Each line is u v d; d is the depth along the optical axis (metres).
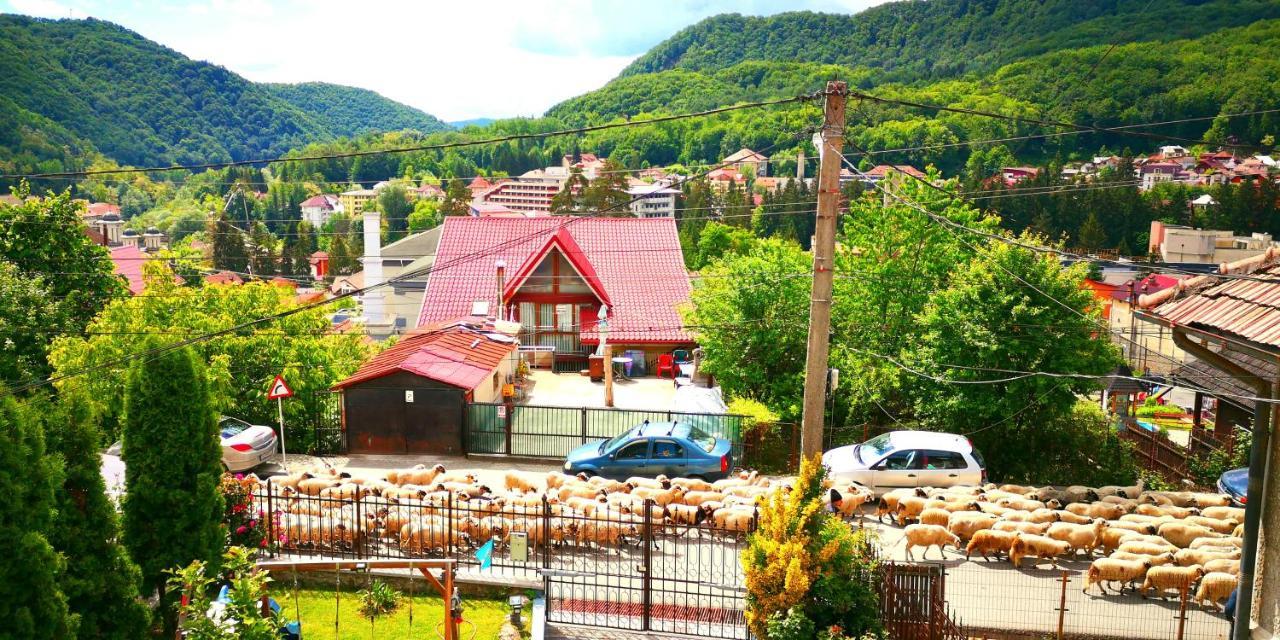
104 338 26.83
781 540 14.64
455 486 21.83
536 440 28.12
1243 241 69.38
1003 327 26.33
